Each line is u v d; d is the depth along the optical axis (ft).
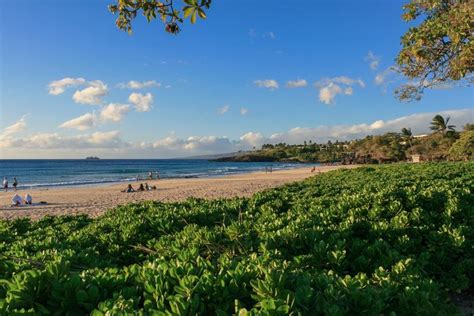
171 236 15.40
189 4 10.68
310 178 62.28
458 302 15.70
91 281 7.79
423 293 9.03
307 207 22.22
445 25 29.12
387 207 19.30
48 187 149.79
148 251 14.43
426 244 16.65
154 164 524.93
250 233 15.08
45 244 14.93
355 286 8.14
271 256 11.37
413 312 8.81
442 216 18.94
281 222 16.38
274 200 25.23
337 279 8.80
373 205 19.79
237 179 169.17
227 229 14.07
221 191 108.99
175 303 6.54
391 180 37.88
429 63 34.09
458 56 29.86
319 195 28.60
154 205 25.90
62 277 7.82
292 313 6.45
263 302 6.47
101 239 16.12
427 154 306.35
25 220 23.26
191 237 13.91
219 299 7.27
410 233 16.49
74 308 7.22
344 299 7.61
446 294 14.28
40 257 11.43
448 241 15.99
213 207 22.27
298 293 7.25
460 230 16.34
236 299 7.08
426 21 32.37
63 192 120.67
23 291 7.10
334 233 14.26
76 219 24.13
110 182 174.70
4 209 81.25
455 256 15.84
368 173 60.03
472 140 202.49
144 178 200.03
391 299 8.84
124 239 15.89
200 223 19.29
